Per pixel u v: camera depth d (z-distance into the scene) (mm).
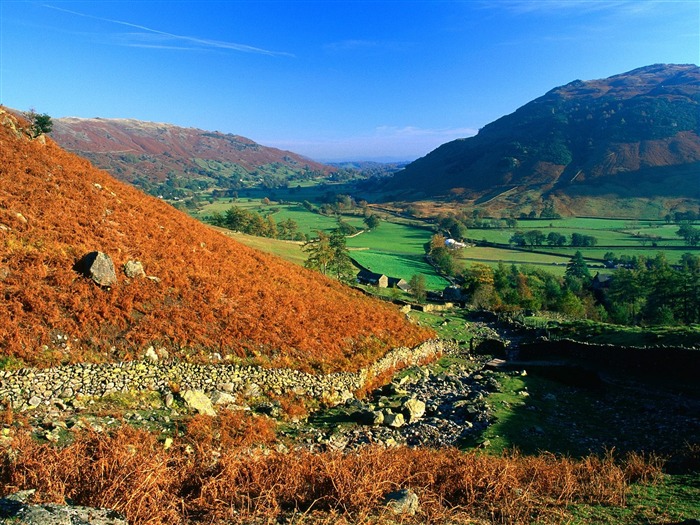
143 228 32781
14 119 38094
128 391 20203
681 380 31031
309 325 31797
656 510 10938
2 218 25078
